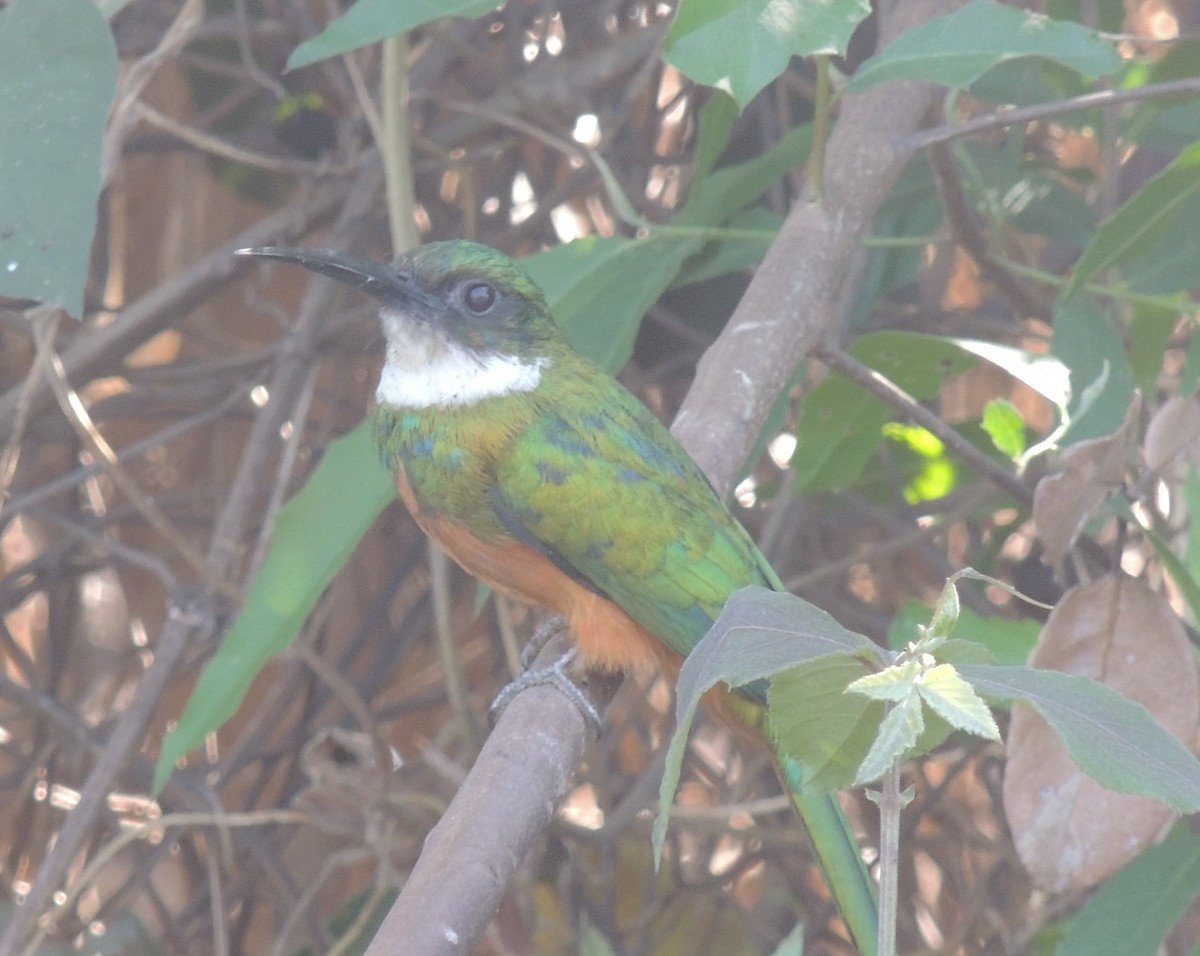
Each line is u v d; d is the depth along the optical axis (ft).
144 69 22.56
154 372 29.32
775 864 27.14
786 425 28.76
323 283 26.96
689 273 25.12
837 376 21.13
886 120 20.20
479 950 26.84
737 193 23.84
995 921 25.20
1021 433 18.22
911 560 29.17
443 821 13.44
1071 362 20.26
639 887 26.99
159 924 29.19
